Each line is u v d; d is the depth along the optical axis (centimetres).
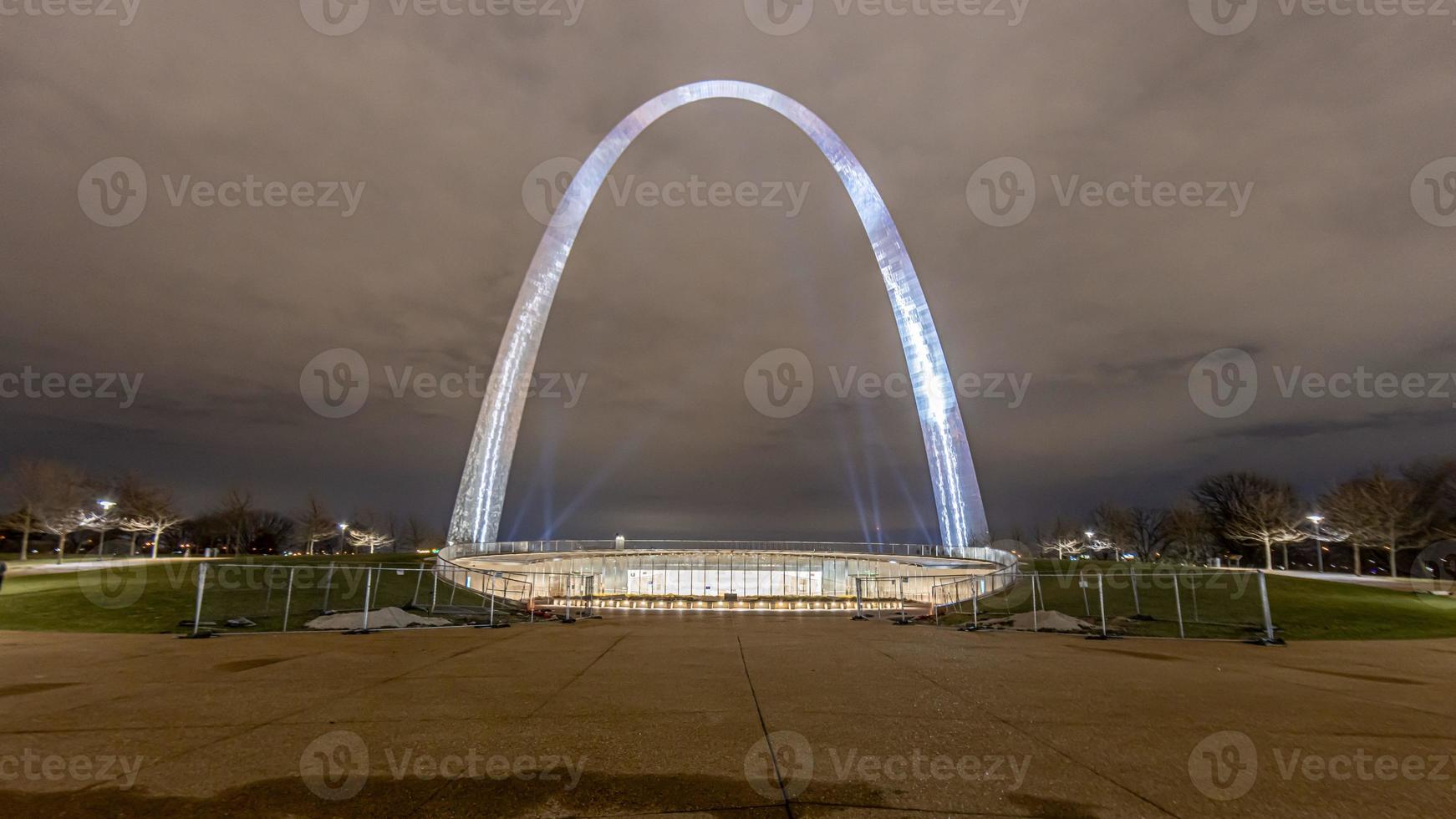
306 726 602
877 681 836
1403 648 1330
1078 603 2388
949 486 6122
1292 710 689
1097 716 655
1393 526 4806
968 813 417
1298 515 6203
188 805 420
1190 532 6919
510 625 1672
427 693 746
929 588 3628
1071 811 420
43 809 411
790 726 612
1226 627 1750
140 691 747
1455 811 418
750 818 411
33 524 5097
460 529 5647
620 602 3394
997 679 863
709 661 1005
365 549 8525
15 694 732
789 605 3291
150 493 5766
